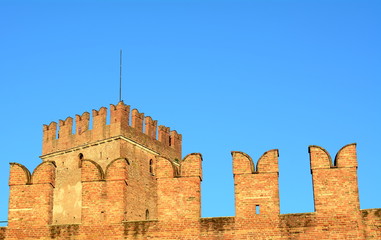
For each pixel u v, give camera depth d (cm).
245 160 8412
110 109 18888
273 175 8312
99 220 8438
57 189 19088
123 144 18538
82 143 19088
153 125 19925
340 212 8088
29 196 8688
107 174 8594
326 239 8006
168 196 8444
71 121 19562
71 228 8469
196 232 8244
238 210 8238
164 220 8350
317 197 8175
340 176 8225
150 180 19300
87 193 8556
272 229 8112
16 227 8575
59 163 19375
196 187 8444
